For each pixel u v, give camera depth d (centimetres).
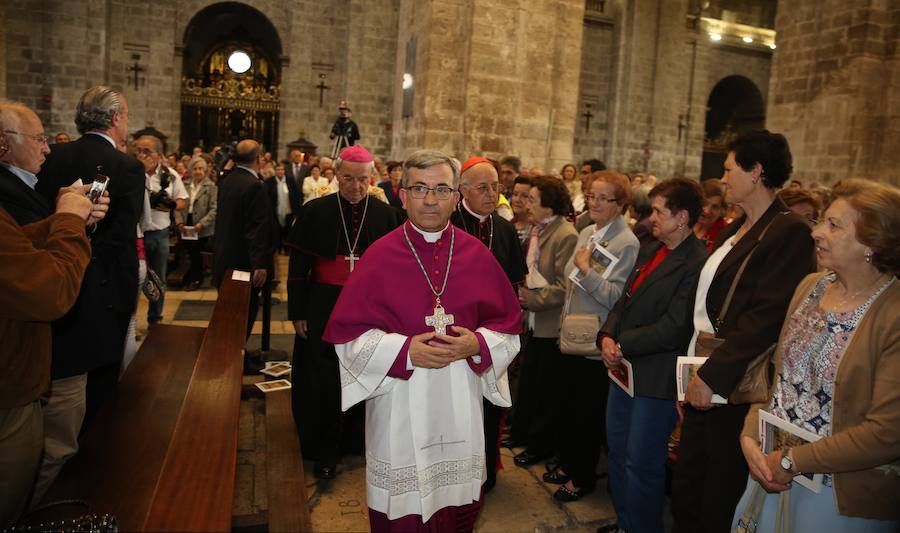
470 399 245
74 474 276
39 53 1730
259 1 1962
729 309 273
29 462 252
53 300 224
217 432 228
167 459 206
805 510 224
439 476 239
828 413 220
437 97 1111
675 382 312
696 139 2345
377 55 1938
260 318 795
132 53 1856
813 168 1164
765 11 2603
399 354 228
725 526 273
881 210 207
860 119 1095
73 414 315
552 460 449
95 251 331
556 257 423
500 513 374
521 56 1142
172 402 357
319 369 409
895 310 207
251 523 278
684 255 320
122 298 343
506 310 254
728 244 292
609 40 2281
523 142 1161
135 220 351
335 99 1995
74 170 334
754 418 252
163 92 1892
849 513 213
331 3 1969
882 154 1102
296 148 1577
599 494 404
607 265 362
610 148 2278
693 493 282
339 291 408
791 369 234
